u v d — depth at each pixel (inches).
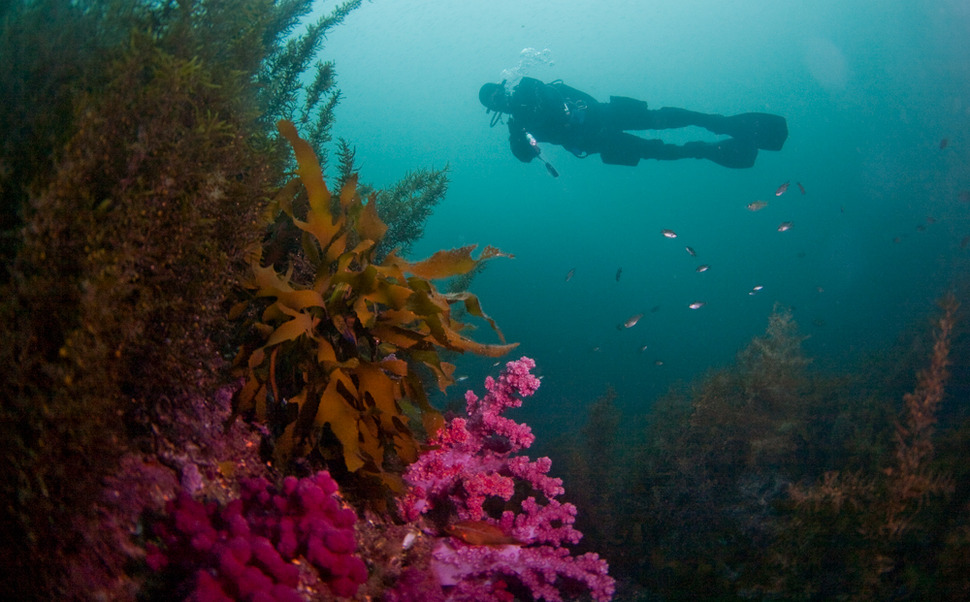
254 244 80.8
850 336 692.1
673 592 141.0
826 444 194.2
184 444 70.9
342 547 65.0
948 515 127.8
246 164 76.9
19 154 58.1
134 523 59.0
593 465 191.5
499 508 141.3
